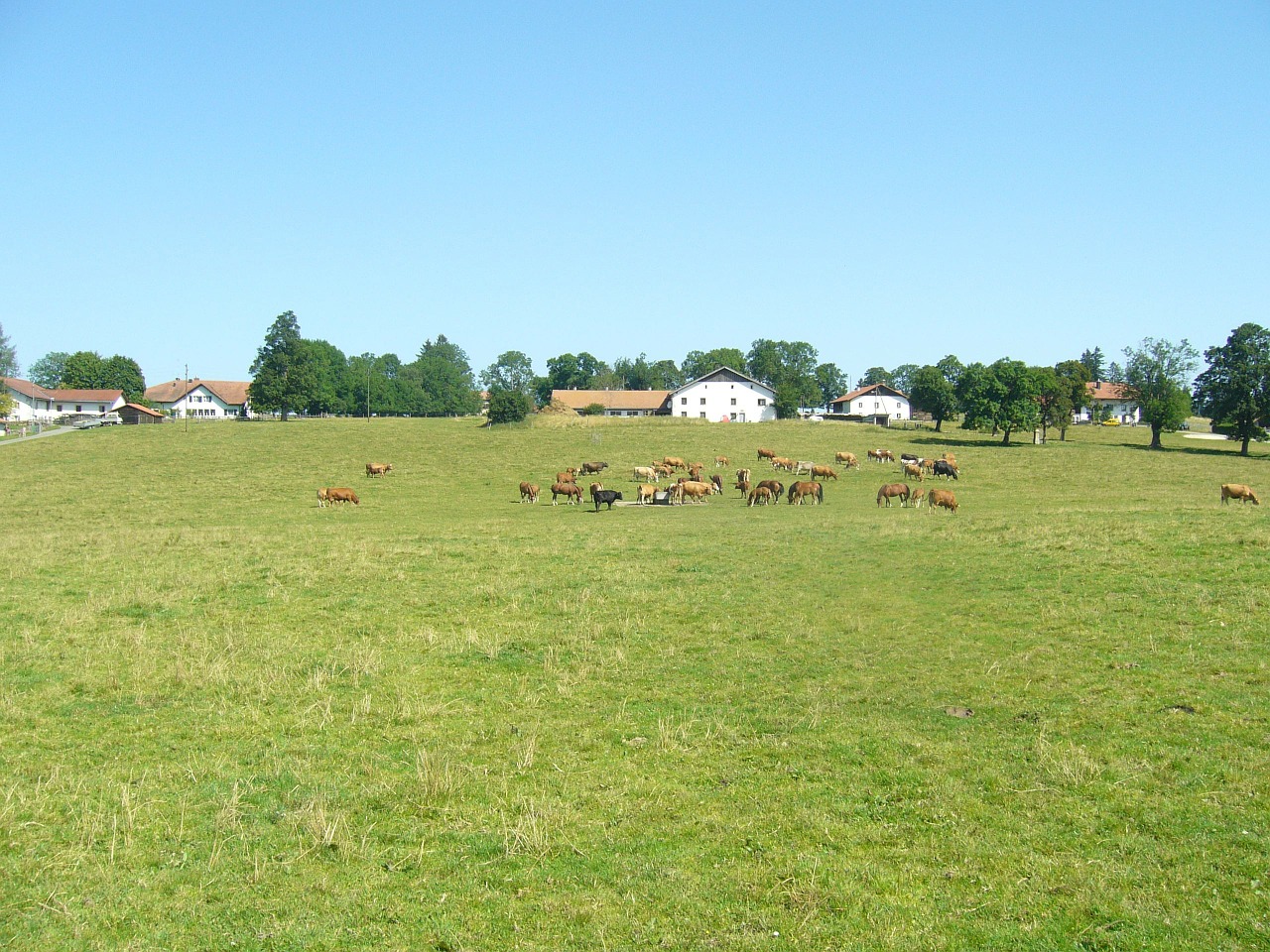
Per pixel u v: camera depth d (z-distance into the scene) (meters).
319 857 8.97
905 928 7.57
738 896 8.10
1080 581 20.62
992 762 10.93
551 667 15.38
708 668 15.27
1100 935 7.37
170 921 7.88
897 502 45.72
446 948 7.43
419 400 178.62
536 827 9.31
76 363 162.62
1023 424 83.31
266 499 49.09
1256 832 8.90
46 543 30.72
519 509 43.81
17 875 8.63
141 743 12.08
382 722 12.86
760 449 68.69
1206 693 12.93
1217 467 65.19
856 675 14.69
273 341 131.50
